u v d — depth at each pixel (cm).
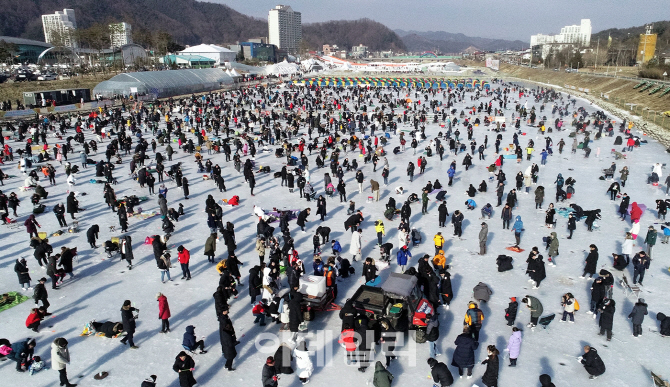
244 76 13912
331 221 2738
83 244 2397
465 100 9219
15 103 8125
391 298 1533
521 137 5331
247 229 2616
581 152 4556
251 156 4456
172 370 1433
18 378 1400
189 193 3300
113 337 1600
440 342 1566
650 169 3822
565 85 12350
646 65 11675
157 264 2039
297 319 1563
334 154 3859
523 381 1370
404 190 3347
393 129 5825
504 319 1700
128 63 14388
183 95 10031
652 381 1354
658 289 1892
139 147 4088
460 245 2389
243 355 1510
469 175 3766
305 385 1358
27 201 3066
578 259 2192
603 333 1602
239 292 1930
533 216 2798
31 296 1883
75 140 4878
